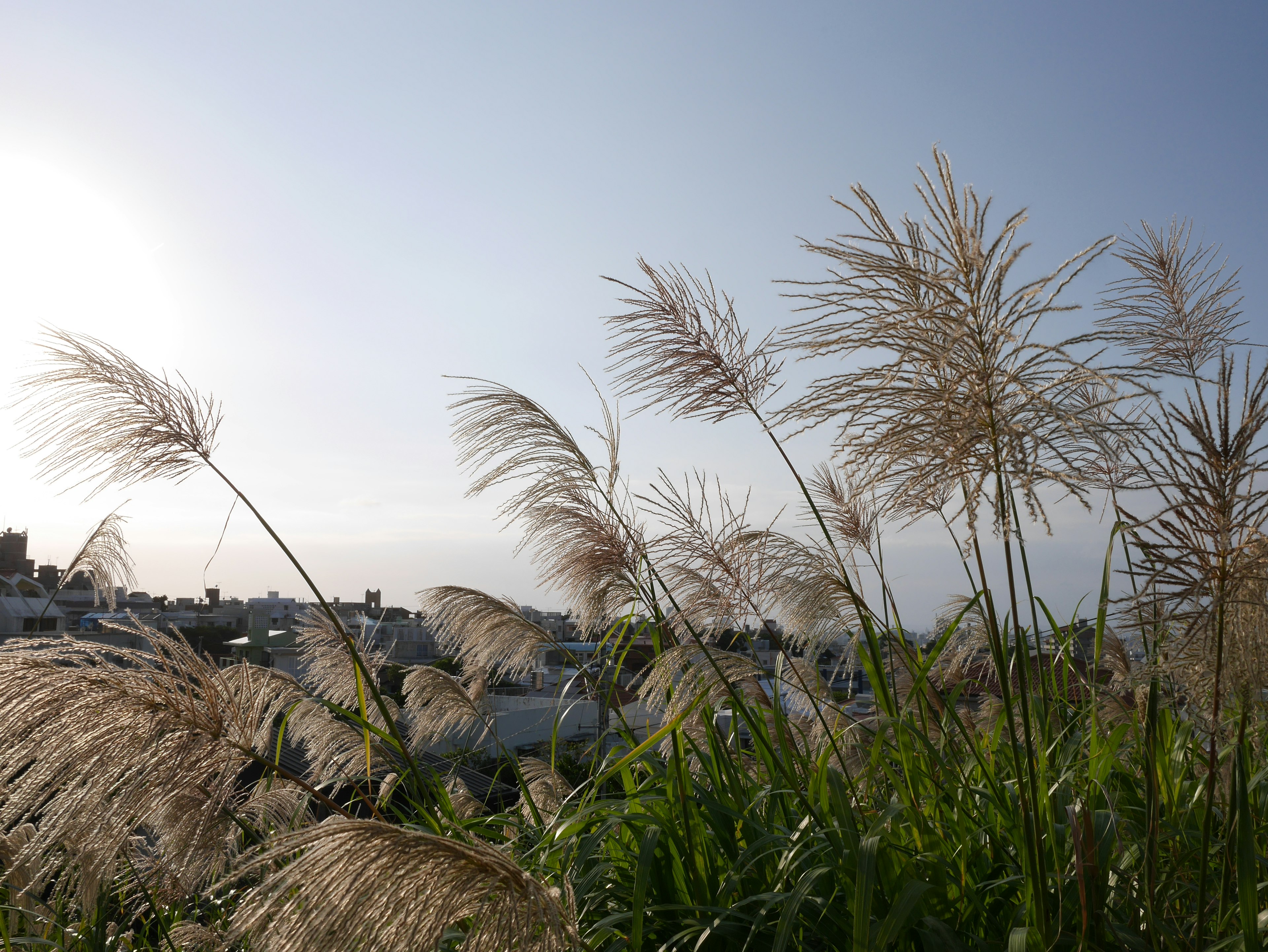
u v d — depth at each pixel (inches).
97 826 89.0
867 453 90.4
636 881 101.8
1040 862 91.7
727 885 105.7
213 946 116.2
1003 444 86.7
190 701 93.5
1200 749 104.2
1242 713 86.4
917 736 119.3
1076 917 101.2
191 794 94.6
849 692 159.0
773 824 128.3
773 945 98.3
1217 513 80.4
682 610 146.2
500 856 64.6
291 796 142.1
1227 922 100.9
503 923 61.3
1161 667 89.3
